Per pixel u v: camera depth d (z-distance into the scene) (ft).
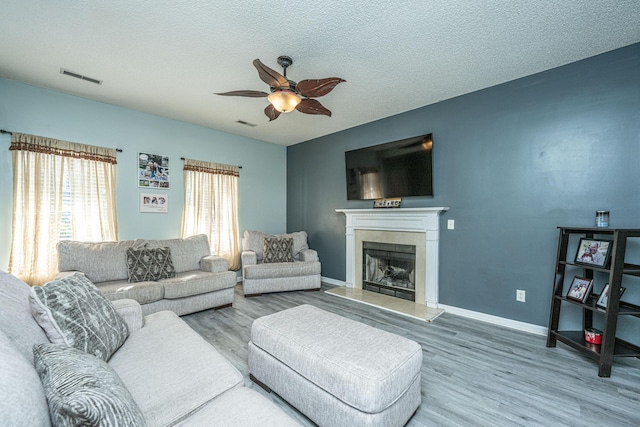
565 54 7.94
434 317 10.20
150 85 9.91
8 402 1.85
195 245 12.65
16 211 9.52
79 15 6.45
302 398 5.00
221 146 15.19
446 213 11.07
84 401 2.08
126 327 5.31
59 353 2.97
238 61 8.38
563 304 8.52
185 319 10.08
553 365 7.05
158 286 9.56
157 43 7.52
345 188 15.01
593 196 8.02
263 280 13.20
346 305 11.69
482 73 9.02
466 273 10.52
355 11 6.28
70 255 9.53
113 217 11.51
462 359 7.34
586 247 7.76
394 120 12.71
